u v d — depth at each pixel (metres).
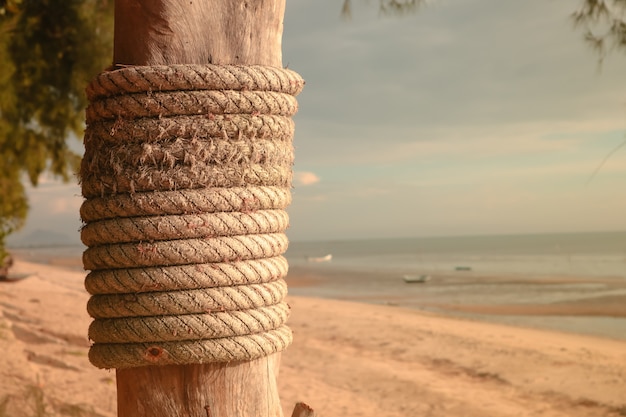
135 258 1.92
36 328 10.66
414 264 69.44
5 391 6.15
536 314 22.62
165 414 1.97
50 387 6.73
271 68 2.04
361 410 8.46
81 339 10.24
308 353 12.27
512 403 9.02
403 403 8.90
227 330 1.95
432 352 12.70
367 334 14.80
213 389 1.98
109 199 1.97
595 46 5.28
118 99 1.96
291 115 2.16
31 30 11.90
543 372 10.95
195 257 1.93
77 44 12.19
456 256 90.31
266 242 2.02
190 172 1.94
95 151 2.02
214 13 1.99
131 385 2.00
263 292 2.01
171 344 1.94
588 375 10.66
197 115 1.96
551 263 61.88
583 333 17.28
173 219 1.93
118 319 1.97
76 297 18.27
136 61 2.01
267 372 2.07
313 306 22.89
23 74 12.30
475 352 12.74
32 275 29.67
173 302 1.92
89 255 2.02
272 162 2.04
